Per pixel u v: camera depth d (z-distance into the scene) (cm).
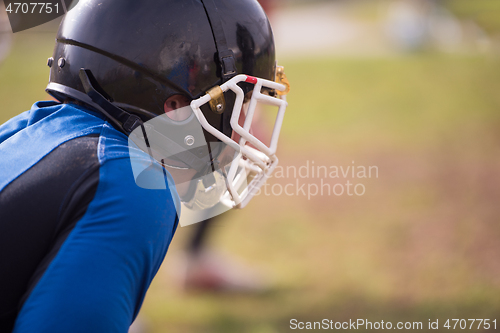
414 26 3644
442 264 1030
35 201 292
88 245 272
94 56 340
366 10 5300
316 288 977
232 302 949
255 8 391
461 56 3381
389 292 949
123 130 333
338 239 1177
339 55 3572
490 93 2511
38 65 2747
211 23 355
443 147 1791
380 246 1140
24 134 333
